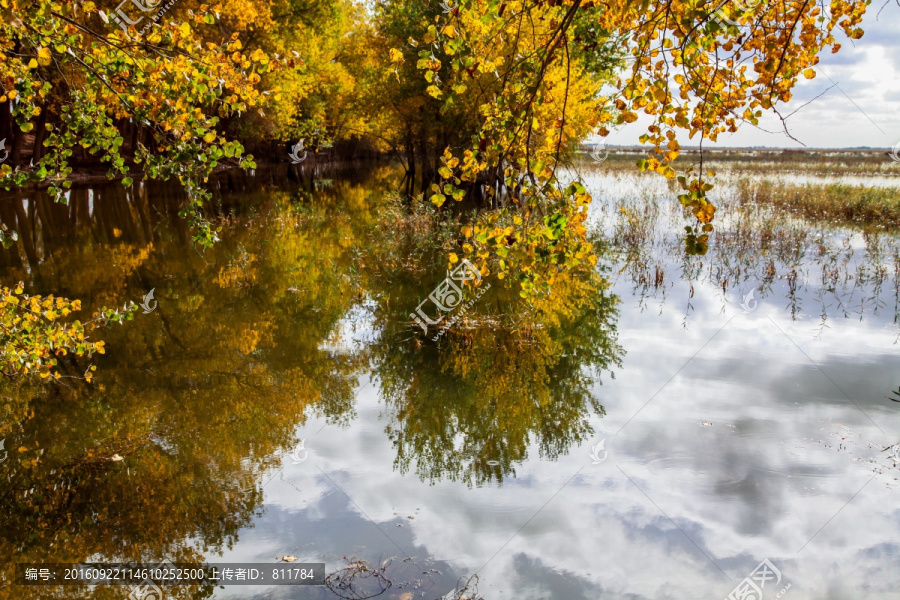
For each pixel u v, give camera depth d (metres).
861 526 4.50
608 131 2.84
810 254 13.67
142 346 7.89
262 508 4.70
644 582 3.91
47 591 3.80
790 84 2.87
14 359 4.69
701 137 2.87
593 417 6.27
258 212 19.53
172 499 4.78
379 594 3.75
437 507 4.75
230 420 6.07
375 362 7.69
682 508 4.73
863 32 2.77
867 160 49.03
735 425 6.03
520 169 3.09
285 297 10.28
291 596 3.75
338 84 31.36
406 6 19.09
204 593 3.78
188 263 12.30
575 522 4.55
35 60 3.98
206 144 4.16
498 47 2.96
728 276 12.00
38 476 5.00
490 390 6.93
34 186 21.84
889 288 10.87
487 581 3.91
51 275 10.94
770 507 4.73
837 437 5.74
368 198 24.59
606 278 12.05
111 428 5.81
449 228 16.28
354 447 5.66
